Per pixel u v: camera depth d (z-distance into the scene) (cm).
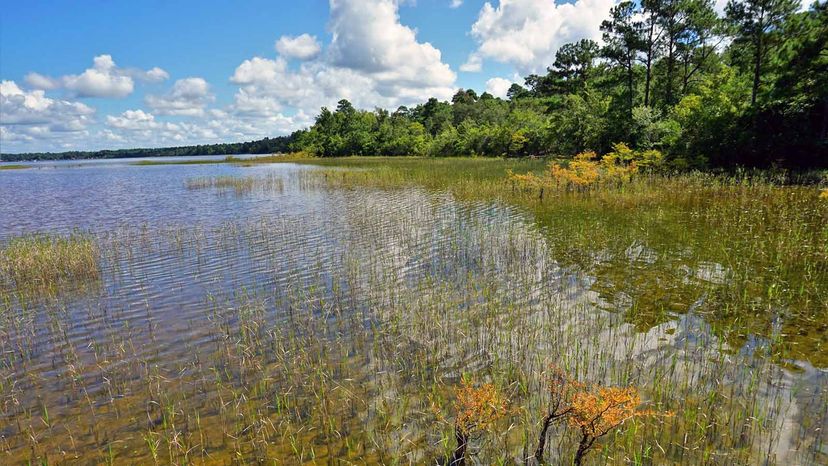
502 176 3056
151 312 980
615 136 3803
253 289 1100
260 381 684
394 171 3869
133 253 1454
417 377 672
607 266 1112
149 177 4912
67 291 1127
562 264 1151
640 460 467
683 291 933
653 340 739
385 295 1011
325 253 1374
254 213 2134
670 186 2291
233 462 518
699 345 713
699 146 2997
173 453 535
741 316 806
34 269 1245
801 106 2667
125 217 2166
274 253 1402
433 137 8506
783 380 609
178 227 1848
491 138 5991
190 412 618
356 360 732
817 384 595
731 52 3616
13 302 1064
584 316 841
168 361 761
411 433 551
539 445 491
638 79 4603
